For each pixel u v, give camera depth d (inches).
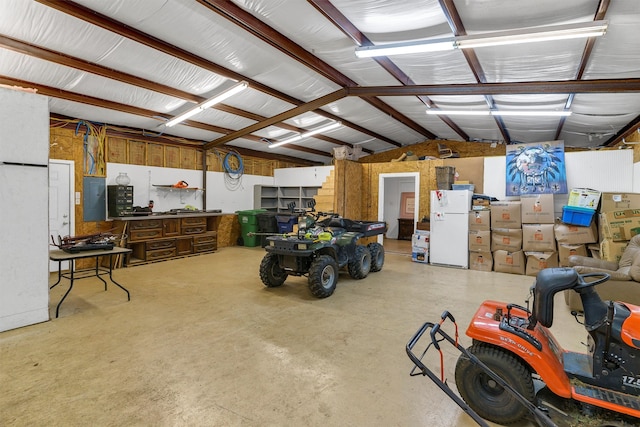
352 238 207.3
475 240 254.4
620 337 71.7
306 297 177.2
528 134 337.1
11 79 181.8
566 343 120.9
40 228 137.9
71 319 142.2
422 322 141.9
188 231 297.9
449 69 186.9
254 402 85.7
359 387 93.0
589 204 211.0
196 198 333.1
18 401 85.0
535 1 123.3
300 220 197.3
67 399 86.1
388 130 366.9
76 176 245.0
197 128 293.6
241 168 376.2
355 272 216.1
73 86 199.6
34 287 136.1
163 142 302.8
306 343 120.7
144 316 146.6
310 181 381.7
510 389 68.9
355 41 158.2
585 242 212.8
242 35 167.5
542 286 75.1
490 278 225.3
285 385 93.7
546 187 256.5
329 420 79.0
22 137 132.7
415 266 267.6
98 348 115.3
